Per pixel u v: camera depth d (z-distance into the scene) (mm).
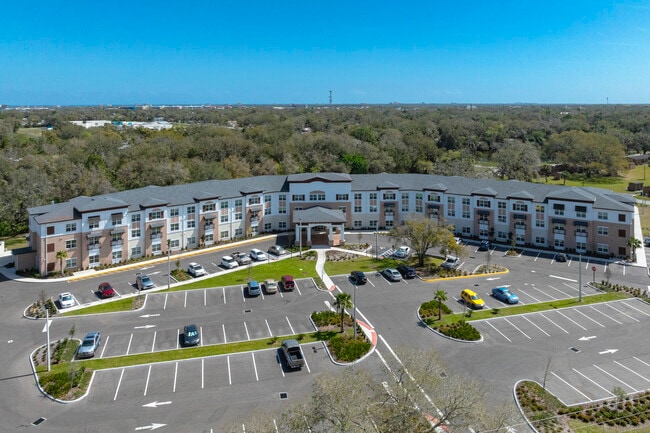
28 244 80938
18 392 36750
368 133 160375
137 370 39875
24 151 125062
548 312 51250
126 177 106312
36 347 44438
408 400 28219
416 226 66812
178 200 77438
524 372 38969
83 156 115250
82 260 67500
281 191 89438
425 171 133000
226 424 32531
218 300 55906
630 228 69750
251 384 37656
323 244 81000
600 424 32125
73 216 66312
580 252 74062
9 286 60781
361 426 26141
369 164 129625
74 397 35812
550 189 79062
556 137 169500
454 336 45312
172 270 66750
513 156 134250
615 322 48500
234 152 131250
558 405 34125
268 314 51750
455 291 58219
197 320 50344
